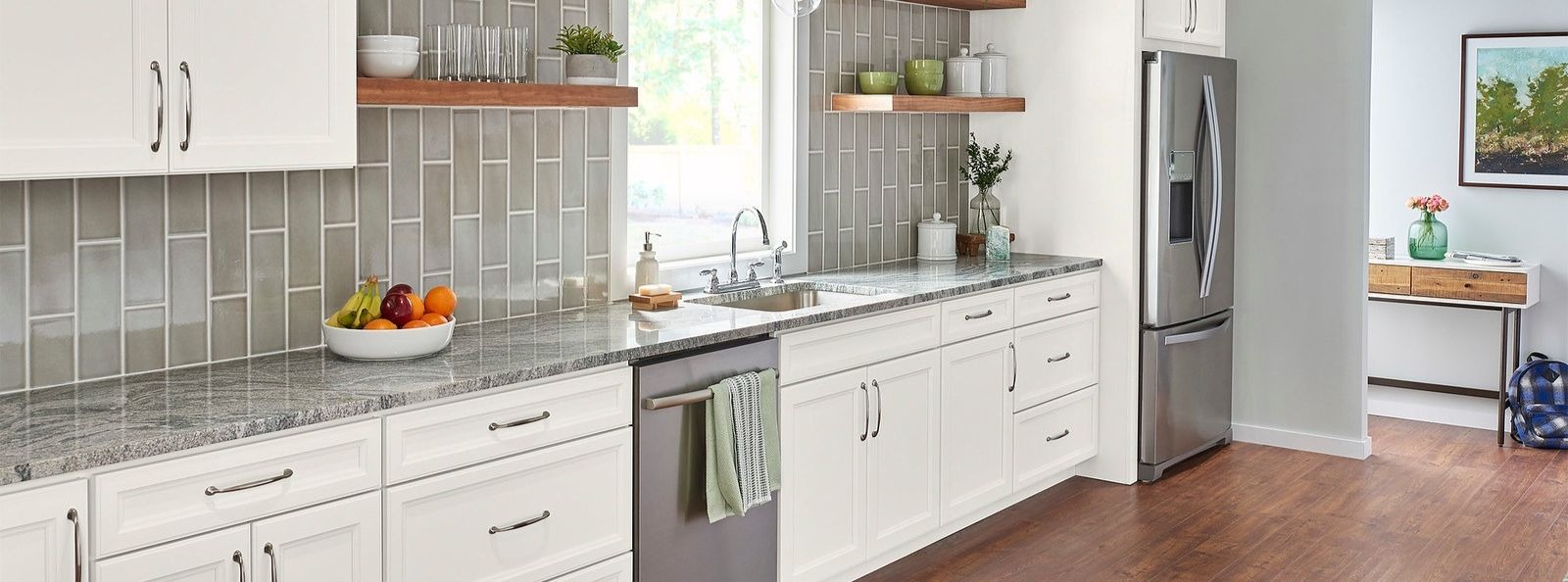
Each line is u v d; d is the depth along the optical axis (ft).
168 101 7.52
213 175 8.94
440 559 8.43
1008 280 13.62
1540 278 19.27
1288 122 16.97
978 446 13.56
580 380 9.17
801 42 13.84
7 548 6.36
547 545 9.11
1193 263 15.85
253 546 7.39
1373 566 12.56
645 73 12.66
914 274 13.97
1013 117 16.08
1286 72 16.92
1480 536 13.50
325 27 8.38
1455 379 20.68
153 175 8.11
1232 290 17.01
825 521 11.57
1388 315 21.26
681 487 10.09
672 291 12.50
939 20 15.96
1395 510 14.43
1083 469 15.99
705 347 10.18
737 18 13.65
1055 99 15.64
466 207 10.62
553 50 11.12
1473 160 20.04
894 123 15.38
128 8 7.29
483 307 10.85
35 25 6.92
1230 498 14.94
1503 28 19.62
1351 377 16.84
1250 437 17.74
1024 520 14.11
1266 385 17.58
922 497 12.79
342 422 7.77
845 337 11.57
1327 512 14.37
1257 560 12.75
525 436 8.85
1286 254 17.19
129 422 7.25
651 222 12.89
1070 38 15.40
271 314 9.39
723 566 10.55
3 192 7.89
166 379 8.48
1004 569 12.53
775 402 10.69
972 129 16.60
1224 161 16.33
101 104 7.23
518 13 10.80
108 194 8.38
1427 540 13.38
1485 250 20.13
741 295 12.71
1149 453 15.58
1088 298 15.25
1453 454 17.07
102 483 6.69
